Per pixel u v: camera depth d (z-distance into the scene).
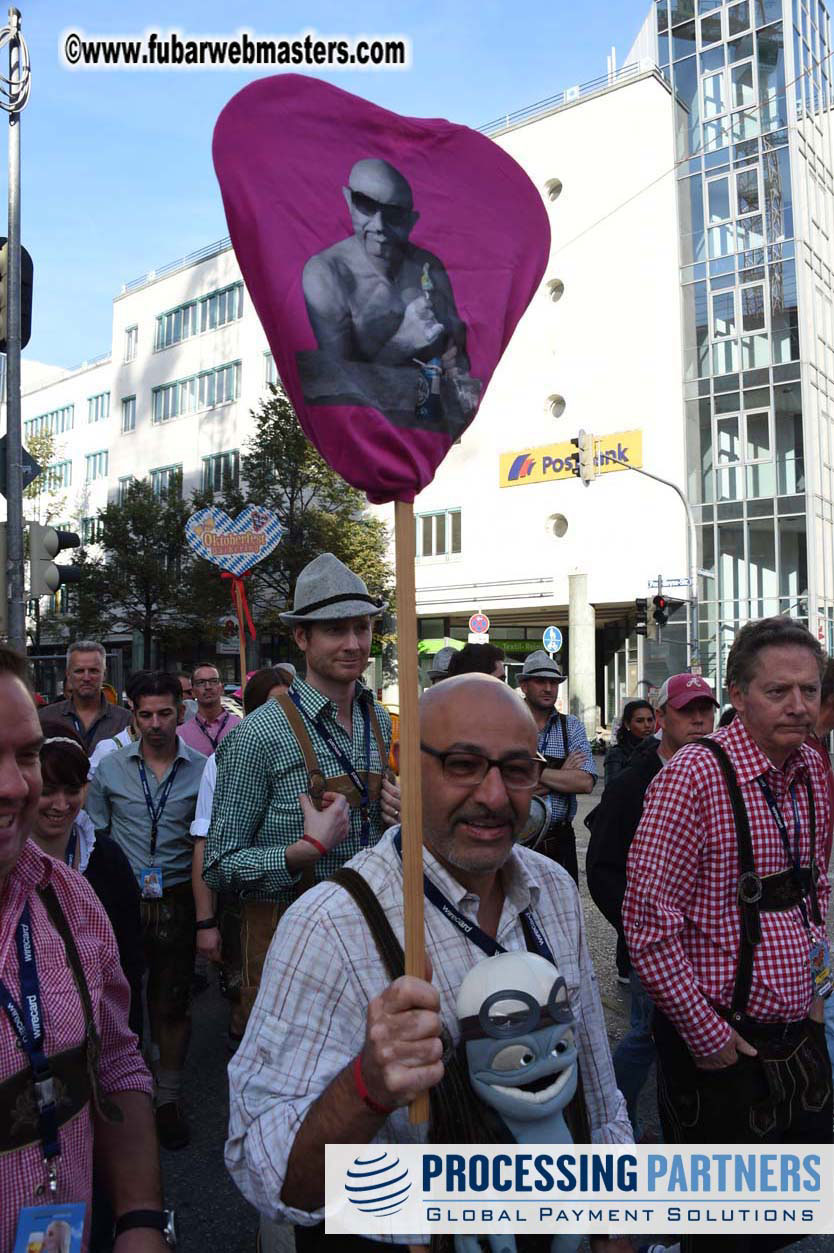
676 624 26.81
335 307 1.67
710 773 2.51
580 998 1.87
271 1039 1.64
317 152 1.71
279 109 1.69
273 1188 1.53
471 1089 1.60
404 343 1.71
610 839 3.76
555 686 4.97
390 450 1.66
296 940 1.68
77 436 48.47
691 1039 2.41
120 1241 1.69
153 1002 4.25
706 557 26.88
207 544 10.55
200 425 39.88
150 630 35.44
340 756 3.37
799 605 25.47
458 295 1.78
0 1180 1.53
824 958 2.54
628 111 28.14
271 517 10.68
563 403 29.25
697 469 27.16
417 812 1.51
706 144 27.38
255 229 1.65
